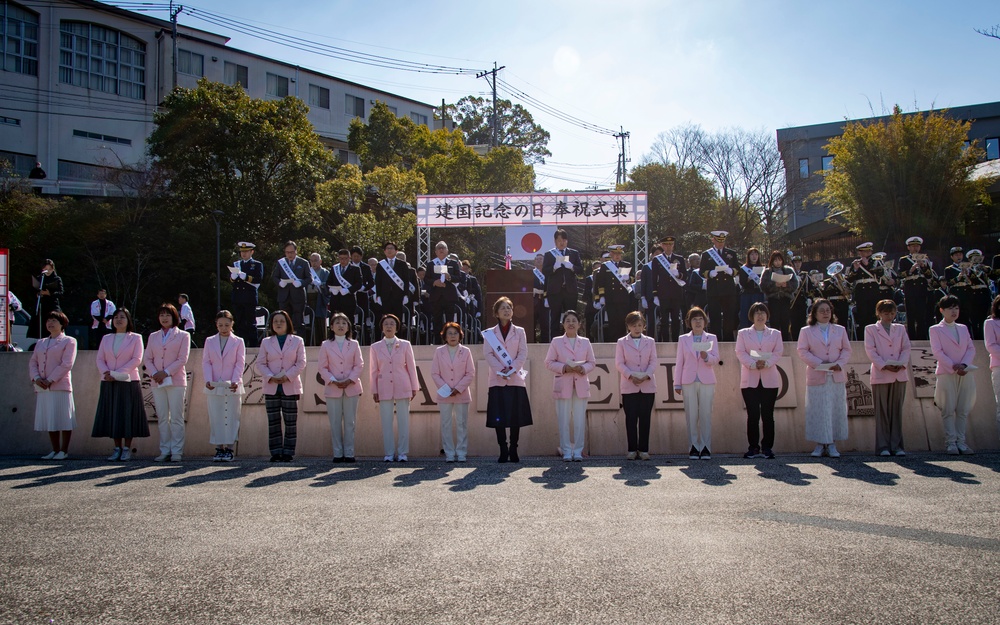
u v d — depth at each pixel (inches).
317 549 197.9
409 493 277.6
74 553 196.5
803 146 1838.1
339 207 1191.6
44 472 345.7
